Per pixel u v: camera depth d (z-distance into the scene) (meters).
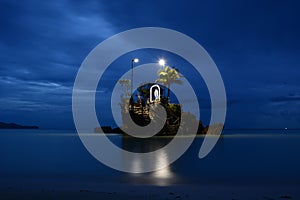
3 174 18.67
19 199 10.79
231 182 15.68
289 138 67.00
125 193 11.78
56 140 59.16
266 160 26.36
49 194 11.60
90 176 17.53
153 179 16.45
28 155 30.66
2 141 56.69
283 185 14.87
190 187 13.63
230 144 47.00
